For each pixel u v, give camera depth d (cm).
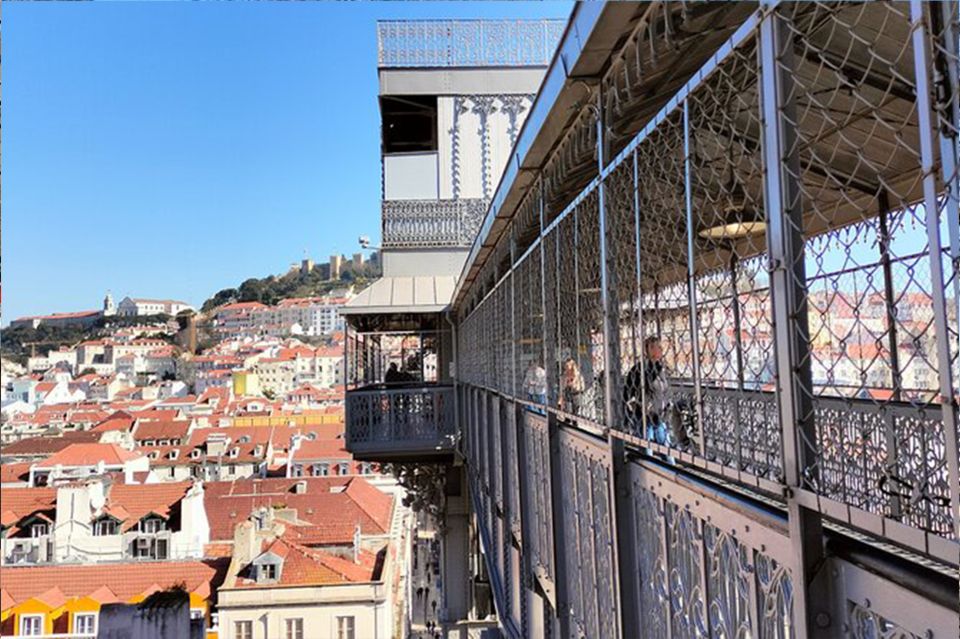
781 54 155
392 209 1484
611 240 299
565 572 418
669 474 237
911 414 234
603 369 325
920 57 117
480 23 1514
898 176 296
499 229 608
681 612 226
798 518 148
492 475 759
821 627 144
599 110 296
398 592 2984
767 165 159
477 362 938
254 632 2153
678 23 216
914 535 117
